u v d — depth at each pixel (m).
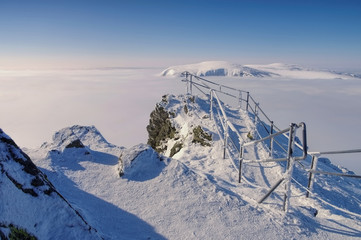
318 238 4.95
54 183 5.89
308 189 7.49
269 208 5.87
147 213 5.19
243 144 8.23
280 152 13.63
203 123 15.14
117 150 8.43
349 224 5.53
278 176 10.17
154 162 6.86
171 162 7.00
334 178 13.36
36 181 3.83
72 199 5.25
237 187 7.76
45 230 3.54
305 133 4.80
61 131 9.99
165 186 6.14
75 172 6.64
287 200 5.65
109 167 7.10
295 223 5.29
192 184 6.28
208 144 13.35
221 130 14.18
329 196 9.95
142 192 5.93
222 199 5.82
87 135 11.75
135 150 6.80
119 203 5.47
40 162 6.77
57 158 7.12
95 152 8.08
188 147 13.85
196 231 4.76
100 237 3.92
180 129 16.50
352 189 12.76
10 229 3.08
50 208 3.74
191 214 5.23
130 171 6.49
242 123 15.90
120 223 4.81
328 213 6.31
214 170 10.55
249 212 5.51
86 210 4.91
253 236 4.77
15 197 3.40
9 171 3.54
